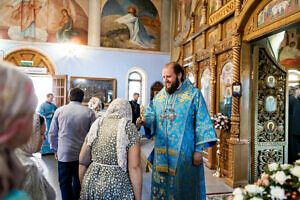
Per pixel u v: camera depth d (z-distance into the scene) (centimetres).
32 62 744
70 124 258
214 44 458
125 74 831
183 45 652
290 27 294
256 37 343
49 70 766
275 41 409
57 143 274
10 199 46
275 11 307
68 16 795
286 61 521
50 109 579
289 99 440
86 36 809
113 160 150
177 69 200
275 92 391
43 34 772
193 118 198
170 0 874
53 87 753
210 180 397
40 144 117
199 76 546
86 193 148
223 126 399
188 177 190
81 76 789
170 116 198
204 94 518
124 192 146
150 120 212
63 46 775
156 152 202
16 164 50
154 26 866
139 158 154
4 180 45
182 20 728
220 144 428
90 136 160
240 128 374
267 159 382
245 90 375
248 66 377
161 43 869
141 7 856
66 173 261
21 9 756
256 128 376
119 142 149
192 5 628
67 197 260
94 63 803
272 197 104
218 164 415
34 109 51
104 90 804
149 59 853
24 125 49
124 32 840
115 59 823
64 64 777
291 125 431
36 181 88
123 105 167
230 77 413
